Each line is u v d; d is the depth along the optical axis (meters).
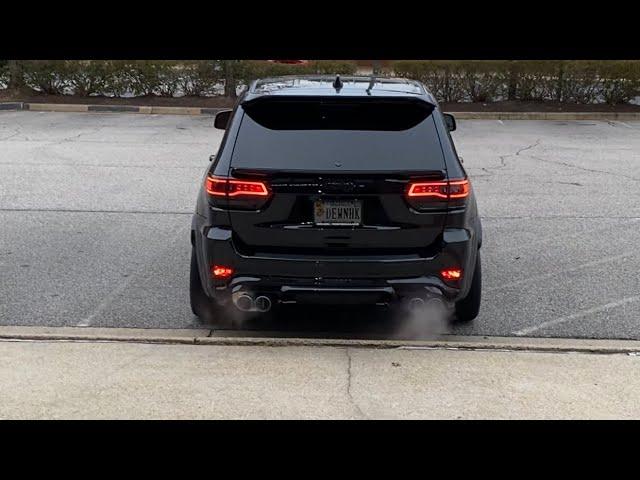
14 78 17.69
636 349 4.56
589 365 4.36
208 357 4.39
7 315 5.07
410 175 4.21
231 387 4.02
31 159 10.66
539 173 10.18
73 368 4.21
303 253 4.32
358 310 5.29
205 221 4.41
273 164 4.26
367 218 4.27
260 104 4.48
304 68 17.78
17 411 3.72
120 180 9.38
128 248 6.62
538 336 4.86
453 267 4.33
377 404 3.86
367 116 4.44
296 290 4.32
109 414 3.71
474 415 3.76
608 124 15.42
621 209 8.18
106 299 5.41
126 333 4.79
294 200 4.25
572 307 5.36
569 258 6.46
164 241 6.84
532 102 17.36
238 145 4.38
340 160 4.25
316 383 4.08
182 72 17.73
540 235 7.17
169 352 4.45
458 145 12.57
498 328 5.00
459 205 4.31
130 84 17.77
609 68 16.97
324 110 4.45
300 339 4.63
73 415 3.69
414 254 4.33
